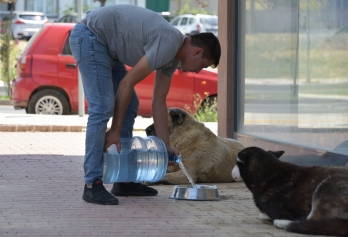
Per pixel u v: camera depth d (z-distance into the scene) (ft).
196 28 122.93
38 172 30.68
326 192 17.97
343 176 18.08
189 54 22.06
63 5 148.25
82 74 22.58
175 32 21.70
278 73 31.78
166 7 139.74
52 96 57.00
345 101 26.37
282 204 19.17
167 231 19.01
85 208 22.25
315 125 28.60
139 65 21.79
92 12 22.86
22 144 42.09
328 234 18.03
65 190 25.86
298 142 29.99
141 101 56.29
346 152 26.25
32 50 56.59
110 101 22.41
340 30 26.78
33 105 57.11
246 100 35.19
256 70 34.06
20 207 22.33
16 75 57.57
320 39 28.30
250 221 20.52
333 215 17.85
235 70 35.76
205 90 56.54
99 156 22.79
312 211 18.29
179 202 23.82
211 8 149.89
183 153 28.89
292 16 30.58
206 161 29.07
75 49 22.58
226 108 36.14
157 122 24.54
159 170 24.43
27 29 127.03
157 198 24.56
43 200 23.65
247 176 20.10
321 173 18.67
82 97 55.88
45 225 19.58
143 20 21.95
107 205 22.82
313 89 28.78
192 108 56.54
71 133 49.08
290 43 30.78
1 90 85.66
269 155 20.01
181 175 28.27
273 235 18.47
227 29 35.73
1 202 23.21
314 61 28.73
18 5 142.20
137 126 50.57
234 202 24.03
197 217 21.12
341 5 26.68
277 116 31.86
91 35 22.56
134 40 22.13
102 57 22.50
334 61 27.20
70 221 20.18
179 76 56.24
